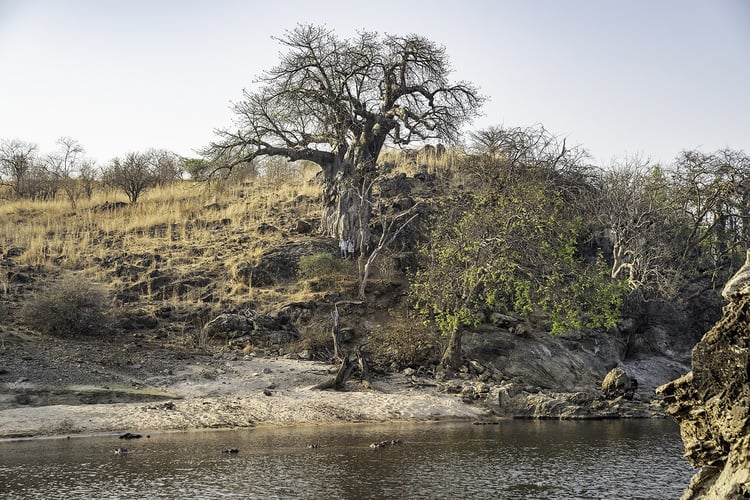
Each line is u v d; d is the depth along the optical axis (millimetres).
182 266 37281
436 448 19859
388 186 44375
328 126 40281
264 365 28672
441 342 31672
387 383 28609
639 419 26688
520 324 33625
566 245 32250
